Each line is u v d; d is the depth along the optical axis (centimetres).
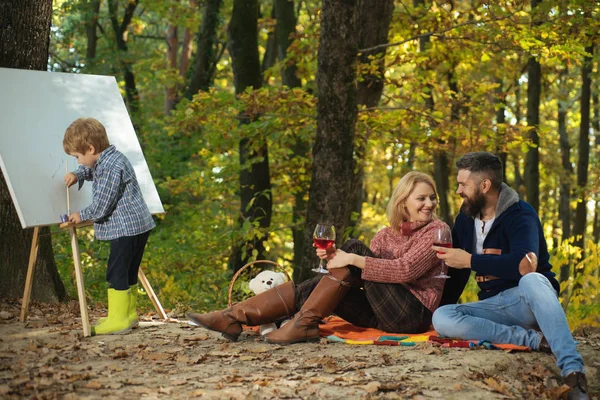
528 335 415
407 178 453
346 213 802
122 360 397
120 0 1731
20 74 501
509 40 884
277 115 947
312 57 1086
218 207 1114
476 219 443
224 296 810
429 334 450
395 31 1046
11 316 512
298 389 343
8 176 461
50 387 338
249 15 1075
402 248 448
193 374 369
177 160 1459
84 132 463
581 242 1414
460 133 981
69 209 481
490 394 350
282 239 1505
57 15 1669
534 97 1182
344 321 491
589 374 423
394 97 1041
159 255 953
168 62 1948
